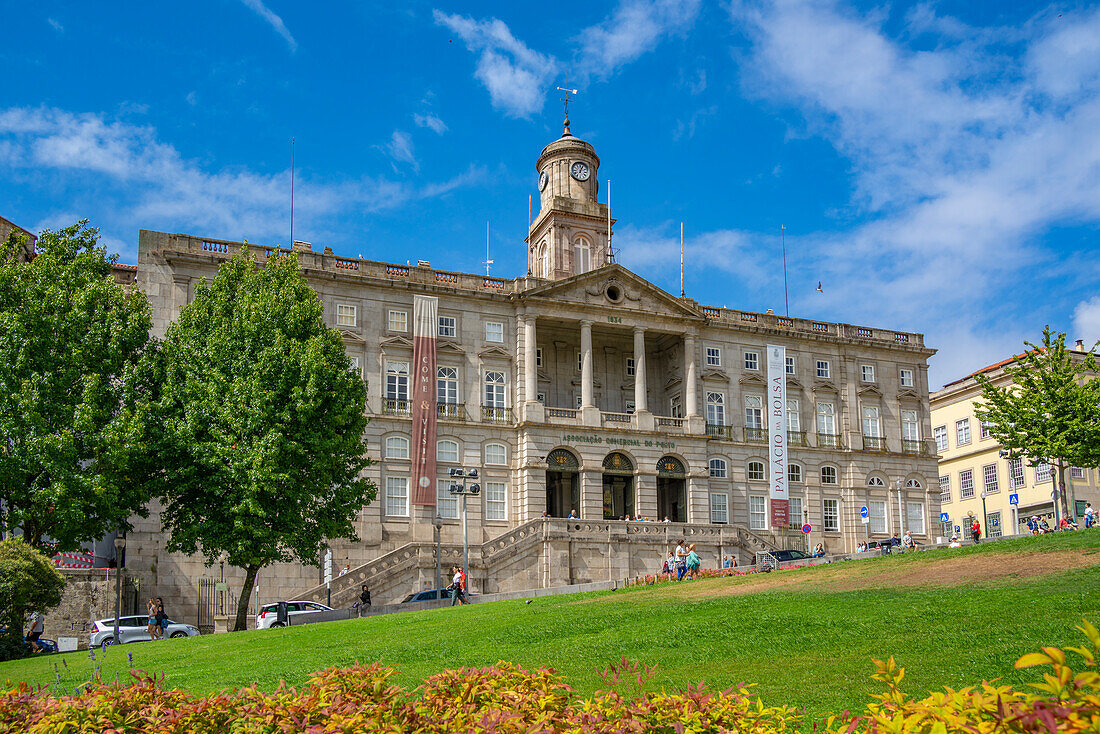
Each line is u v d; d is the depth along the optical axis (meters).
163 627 41.75
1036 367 55.28
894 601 22.62
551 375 64.44
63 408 36.53
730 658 18.28
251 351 39.88
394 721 9.76
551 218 69.69
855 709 13.51
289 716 10.10
